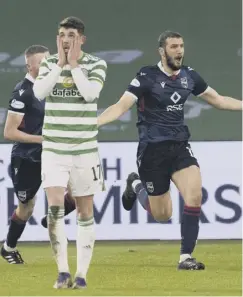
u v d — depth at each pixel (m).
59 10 41.25
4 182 39.34
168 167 31.83
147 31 41.47
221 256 35.09
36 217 39.44
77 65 25.69
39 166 32.78
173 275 29.92
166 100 31.20
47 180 26.25
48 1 41.22
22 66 41.12
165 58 31.02
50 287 27.28
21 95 32.06
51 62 26.28
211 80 41.78
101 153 39.72
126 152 39.75
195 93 32.47
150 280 28.81
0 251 35.00
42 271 31.20
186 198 31.30
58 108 26.09
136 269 31.53
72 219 39.59
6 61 41.06
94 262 33.62
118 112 31.08
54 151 26.20
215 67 41.78
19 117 32.12
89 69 26.28
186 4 41.59
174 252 36.56
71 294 25.77
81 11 41.34
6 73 41.03
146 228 39.66
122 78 41.38
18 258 33.78
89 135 26.30
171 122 31.45
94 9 41.38
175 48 30.83
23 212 33.38
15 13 41.19
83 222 26.72
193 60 41.78
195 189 31.20
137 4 41.50
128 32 41.44
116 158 39.72
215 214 39.78
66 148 26.16
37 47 32.06
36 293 26.14
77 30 25.70
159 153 31.59
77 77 25.59
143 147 31.72
